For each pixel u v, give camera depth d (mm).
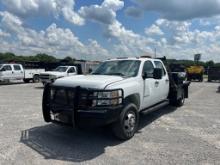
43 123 7410
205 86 22734
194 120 8023
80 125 5434
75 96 5398
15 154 4949
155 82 7598
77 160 4699
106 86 5461
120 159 4754
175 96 9508
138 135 6312
